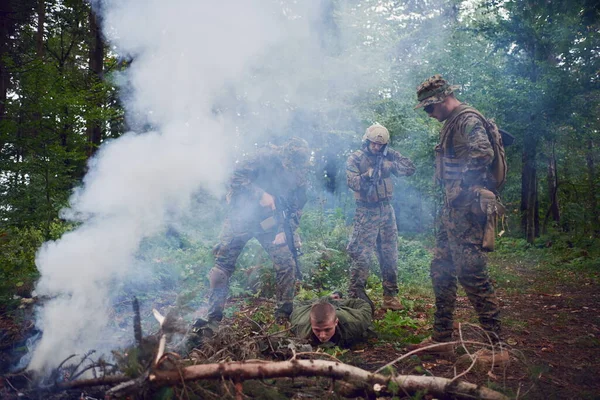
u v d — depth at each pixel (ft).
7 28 36.96
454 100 12.25
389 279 18.02
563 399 9.46
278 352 10.36
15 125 28.89
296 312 13.43
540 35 40.47
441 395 8.03
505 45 43.45
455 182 11.69
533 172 46.62
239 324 14.02
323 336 11.76
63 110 29.45
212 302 12.69
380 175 17.61
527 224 46.88
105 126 37.29
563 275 29.78
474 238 11.59
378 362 11.52
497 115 43.47
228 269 12.92
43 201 27.96
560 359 12.18
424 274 26.12
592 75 39.32
